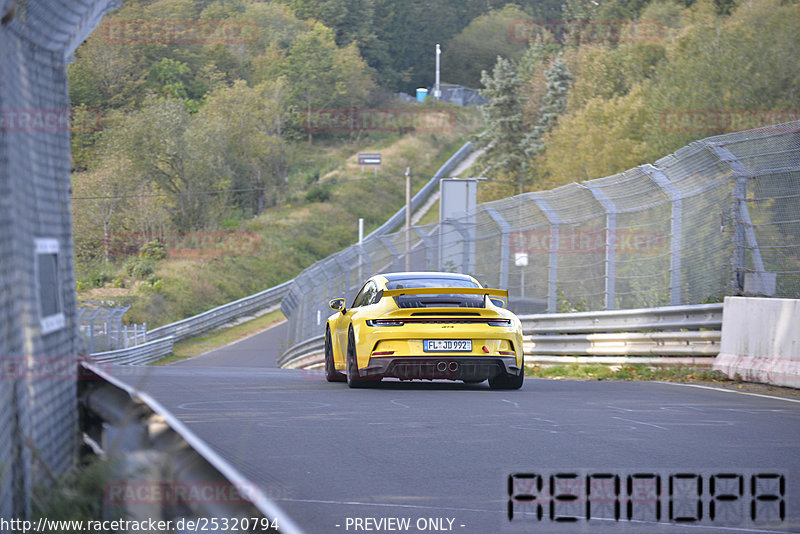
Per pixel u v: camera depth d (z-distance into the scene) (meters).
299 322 119.62
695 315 51.06
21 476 11.02
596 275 65.94
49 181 13.34
